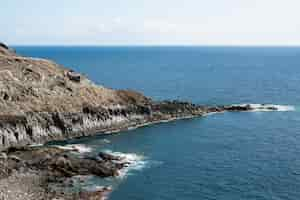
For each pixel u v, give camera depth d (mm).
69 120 101250
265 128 111625
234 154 86438
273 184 68312
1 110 93812
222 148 91250
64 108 103375
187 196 63312
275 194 64062
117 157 81625
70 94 110938
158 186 67375
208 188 66625
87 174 71562
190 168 76875
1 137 87062
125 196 62969
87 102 110625
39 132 94562
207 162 80688
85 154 84750
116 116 112312
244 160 82062
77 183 67438
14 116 92688
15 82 105250
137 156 84438
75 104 107125
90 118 105625
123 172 73875
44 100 103438
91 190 64500
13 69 111938
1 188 61531
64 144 93000
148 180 70000
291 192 64812
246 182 69375
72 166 73375
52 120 98438
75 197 61062
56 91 109500
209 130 109250
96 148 90188
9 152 80625
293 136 102250
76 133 100312
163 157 84062
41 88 107875
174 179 70750
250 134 104812
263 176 72312
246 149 90375
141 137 101062
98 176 71000
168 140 98438
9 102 97438
